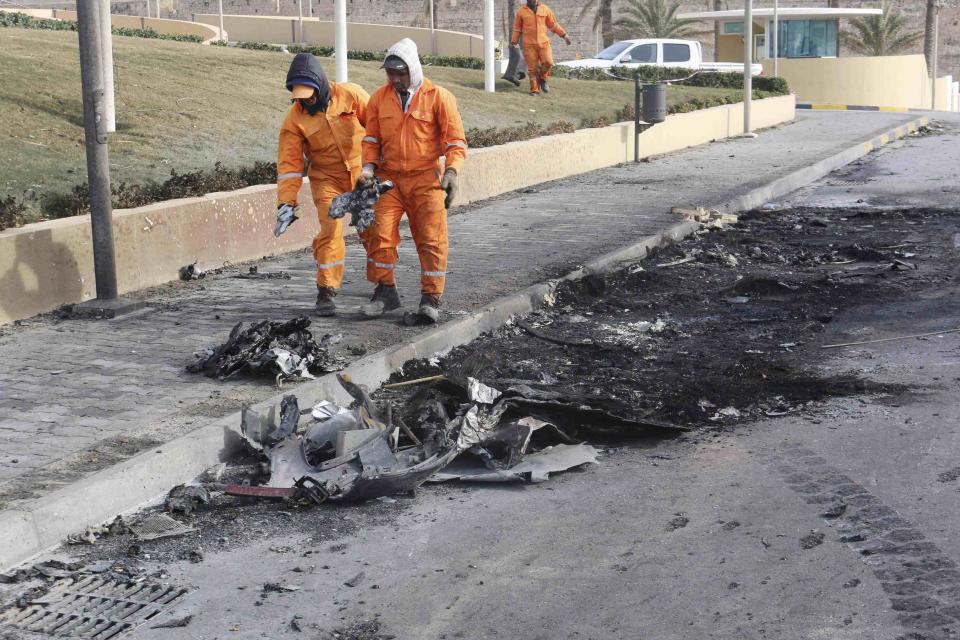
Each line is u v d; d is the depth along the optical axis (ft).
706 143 74.90
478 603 14.75
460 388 22.59
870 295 32.19
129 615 14.64
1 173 34.17
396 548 16.56
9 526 16.15
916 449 19.71
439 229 27.35
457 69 81.61
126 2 203.62
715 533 16.66
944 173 58.95
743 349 27.09
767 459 19.66
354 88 28.19
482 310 28.81
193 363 24.11
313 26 162.40
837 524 16.76
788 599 14.49
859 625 13.76
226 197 35.06
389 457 19.52
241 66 60.64
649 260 37.65
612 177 57.47
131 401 21.81
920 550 15.74
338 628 14.20
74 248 29.43
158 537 17.02
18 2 200.75
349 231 41.50
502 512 17.80
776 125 87.66
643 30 168.45
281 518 17.80
